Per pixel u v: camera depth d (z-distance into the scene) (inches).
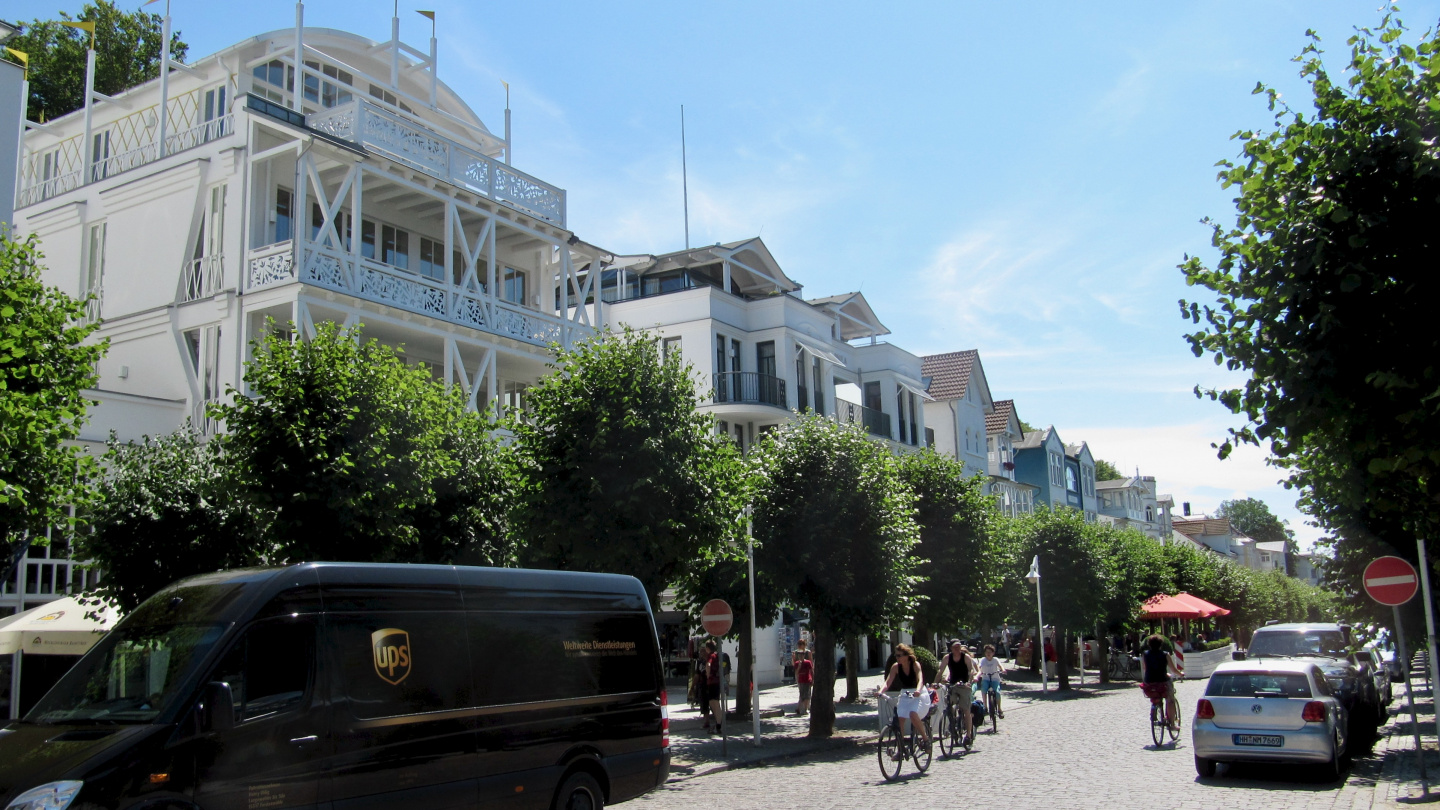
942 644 1825.8
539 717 399.2
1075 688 1409.9
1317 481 451.2
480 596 391.9
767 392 1368.1
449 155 959.6
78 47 1520.7
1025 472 2711.6
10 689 774.5
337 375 535.2
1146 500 4074.8
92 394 798.5
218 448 540.1
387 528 526.9
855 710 1064.8
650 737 450.9
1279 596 2849.4
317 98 1040.8
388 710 346.0
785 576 813.9
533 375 1079.6
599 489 610.5
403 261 1003.3
